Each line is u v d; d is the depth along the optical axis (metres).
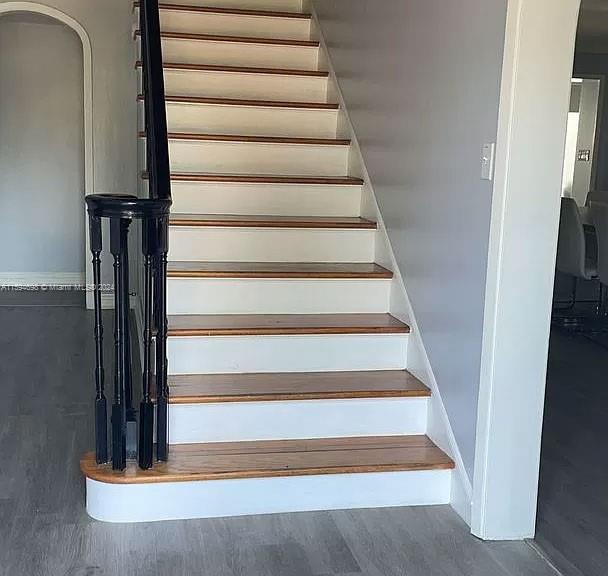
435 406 2.92
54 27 6.25
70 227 6.57
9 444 3.21
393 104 3.44
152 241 2.51
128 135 5.57
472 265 2.58
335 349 3.17
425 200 3.04
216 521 2.62
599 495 2.96
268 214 3.90
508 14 2.30
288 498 2.69
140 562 2.34
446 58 2.82
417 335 3.12
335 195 3.95
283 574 2.32
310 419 2.91
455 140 2.73
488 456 2.52
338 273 3.39
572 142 7.61
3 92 6.29
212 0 4.98
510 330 2.44
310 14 4.90
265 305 3.37
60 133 6.42
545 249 2.41
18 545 2.41
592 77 7.36
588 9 5.48
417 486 2.78
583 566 2.44
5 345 4.71
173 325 3.09
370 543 2.51
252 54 4.65
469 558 2.46
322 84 4.57
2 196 6.45
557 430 3.62
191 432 2.82
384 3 3.56
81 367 4.30
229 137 4.02
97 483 2.56
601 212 5.00
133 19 5.20
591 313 6.20
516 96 2.31
